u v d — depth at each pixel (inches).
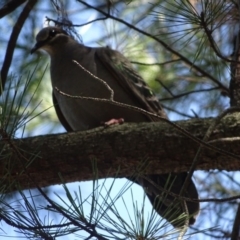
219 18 329.4
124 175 302.5
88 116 389.7
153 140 293.4
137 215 211.5
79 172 300.0
